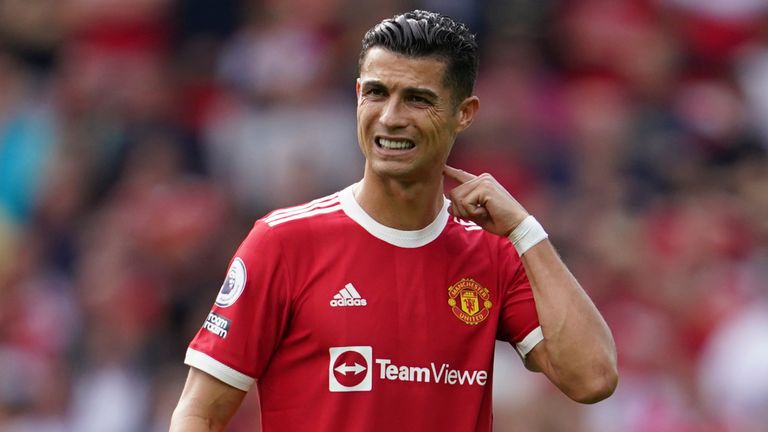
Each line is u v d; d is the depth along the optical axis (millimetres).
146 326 39781
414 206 17062
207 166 46531
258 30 50312
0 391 38375
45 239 44719
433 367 16844
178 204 43438
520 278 17578
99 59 50062
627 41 51250
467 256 17375
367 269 16906
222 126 46969
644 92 50844
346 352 16641
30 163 47062
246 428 34594
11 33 50969
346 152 46219
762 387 38938
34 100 48906
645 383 38688
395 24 16641
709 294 41719
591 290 41281
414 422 16703
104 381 38531
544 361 17484
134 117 47250
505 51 49812
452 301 17094
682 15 53000
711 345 40625
